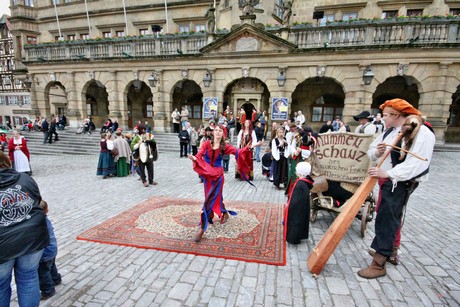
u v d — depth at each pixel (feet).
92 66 64.54
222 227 14.70
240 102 58.44
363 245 12.88
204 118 56.34
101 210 18.11
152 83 59.00
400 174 9.02
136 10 73.92
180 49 58.08
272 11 56.49
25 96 110.42
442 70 43.14
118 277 10.09
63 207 18.83
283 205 18.88
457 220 16.26
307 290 9.32
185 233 13.96
